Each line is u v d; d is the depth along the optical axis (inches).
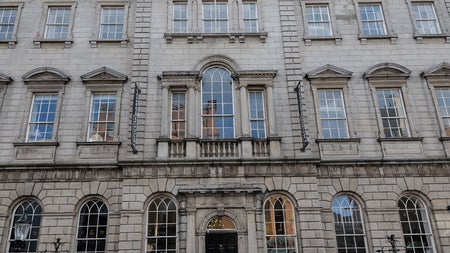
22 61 733.3
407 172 661.9
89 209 642.8
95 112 703.7
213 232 597.9
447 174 662.5
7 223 626.2
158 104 684.7
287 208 626.2
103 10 787.4
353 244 627.5
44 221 624.7
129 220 604.7
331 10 784.9
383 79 724.0
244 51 732.0
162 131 659.4
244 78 699.4
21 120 689.6
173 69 712.4
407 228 637.9
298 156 642.2
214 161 629.6
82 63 735.7
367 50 752.3
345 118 701.3
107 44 754.2
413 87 722.2
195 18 759.1
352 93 715.4
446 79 725.9
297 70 711.7
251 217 599.8
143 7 762.2
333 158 663.8
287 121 673.6
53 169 652.1
